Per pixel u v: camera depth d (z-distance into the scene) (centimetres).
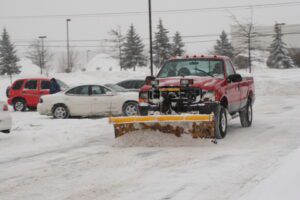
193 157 898
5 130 1228
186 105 1045
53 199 642
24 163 913
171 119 980
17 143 1200
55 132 1359
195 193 645
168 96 1053
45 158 959
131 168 820
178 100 1048
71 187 703
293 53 8369
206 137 1025
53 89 2328
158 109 1062
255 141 1085
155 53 7094
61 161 916
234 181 702
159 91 1063
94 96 1842
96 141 1186
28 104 2370
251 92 1416
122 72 5556
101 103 1838
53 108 1866
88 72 5541
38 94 2359
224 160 862
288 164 776
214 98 1054
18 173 818
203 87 1051
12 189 704
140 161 877
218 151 955
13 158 978
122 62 7425
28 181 752
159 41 7031
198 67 1205
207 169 791
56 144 1166
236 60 7281
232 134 1212
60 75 5375
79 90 1859
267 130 1290
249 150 963
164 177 744
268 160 848
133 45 7350
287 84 3484
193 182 705
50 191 684
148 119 998
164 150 980
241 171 767
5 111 1232
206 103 1039
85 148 1071
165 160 877
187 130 1027
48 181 746
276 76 4875
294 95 3095
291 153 895
